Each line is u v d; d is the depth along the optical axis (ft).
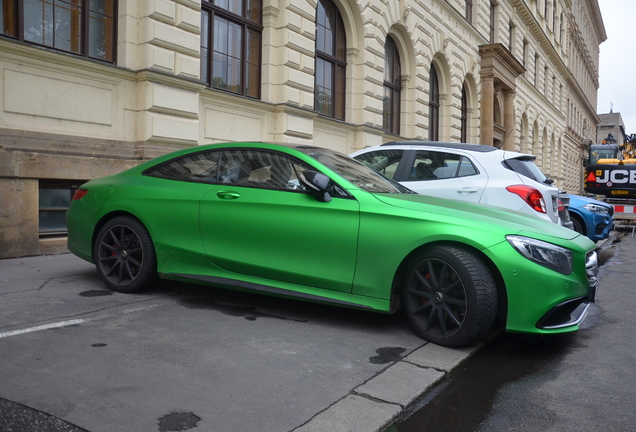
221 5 32.27
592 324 15.12
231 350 11.25
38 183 22.36
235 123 32.60
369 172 15.35
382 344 12.13
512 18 89.56
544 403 9.43
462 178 21.33
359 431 8.00
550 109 122.42
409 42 52.90
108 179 16.66
